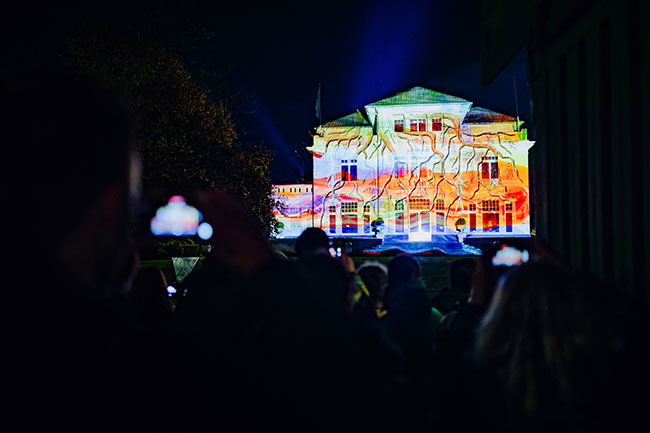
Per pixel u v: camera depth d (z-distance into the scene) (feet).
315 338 2.68
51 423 1.71
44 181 1.80
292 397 2.44
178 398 1.97
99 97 1.99
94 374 1.78
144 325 2.13
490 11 12.79
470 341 7.02
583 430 5.36
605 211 7.54
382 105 142.31
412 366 10.12
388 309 11.26
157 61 76.74
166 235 2.69
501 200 139.95
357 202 143.74
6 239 1.77
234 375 2.23
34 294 1.73
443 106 140.97
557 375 5.50
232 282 6.46
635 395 5.46
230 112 90.63
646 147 6.36
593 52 7.75
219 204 2.89
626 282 6.93
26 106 1.84
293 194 145.89
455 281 12.19
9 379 1.69
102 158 1.92
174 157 77.51
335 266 3.85
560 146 9.16
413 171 142.41
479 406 5.82
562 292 5.79
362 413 2.70
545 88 9.75
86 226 1.91
